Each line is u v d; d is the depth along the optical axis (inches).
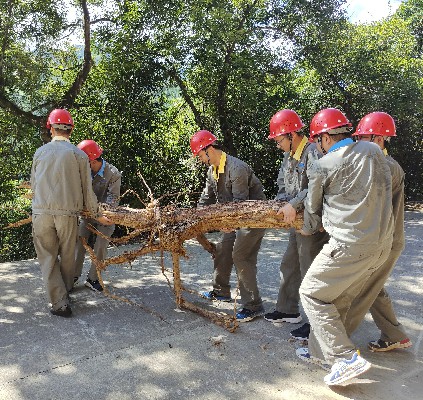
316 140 132.8
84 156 168.9
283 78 463.8
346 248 116.6
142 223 169.2
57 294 170.4
